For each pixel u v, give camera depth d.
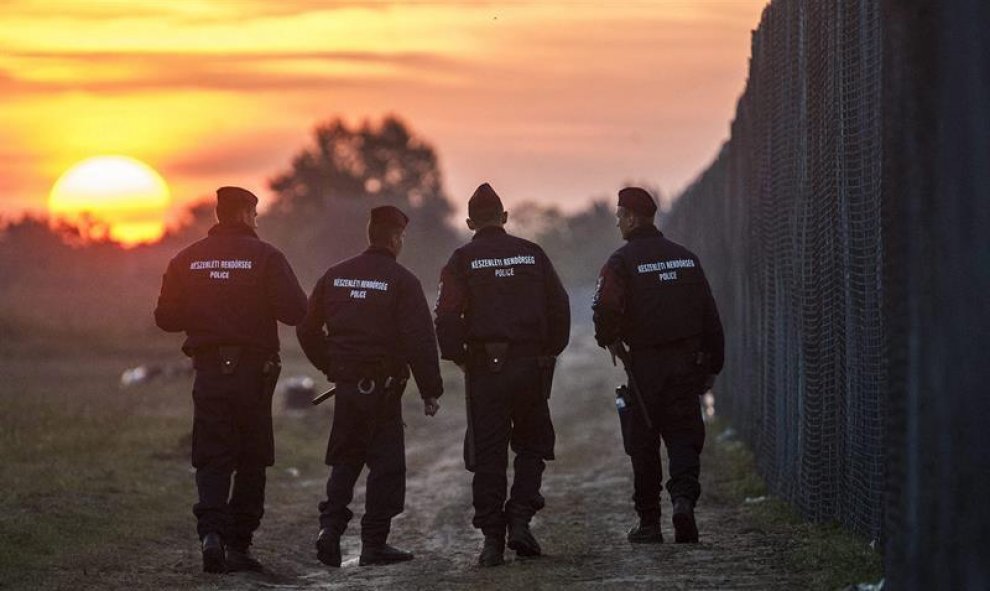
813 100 30.50
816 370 30.27
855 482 26.55
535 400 27.30
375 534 29.06
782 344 35.41
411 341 28.45
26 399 72.00
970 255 14.93
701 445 28.52
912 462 15.80
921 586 15.61
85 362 111.00
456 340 26.78
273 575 28.42
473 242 27.53
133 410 69.06
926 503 15.48
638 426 28.53
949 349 15.10
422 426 69.69
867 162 24.92
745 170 47.22
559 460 52.06
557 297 27.58
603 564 25.75
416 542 33.97
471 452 27.00
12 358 112.81
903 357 16.00
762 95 40.00
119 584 26.38
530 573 24.94
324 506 28.91
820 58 29.55
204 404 27.98
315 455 54.78
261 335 28.20
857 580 22.09
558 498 40.19
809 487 30.61
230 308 28.02
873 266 24.73
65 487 39.31
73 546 30.88
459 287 27.09
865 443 25.62
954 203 15.03
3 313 131.25
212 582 26.58
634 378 28.33
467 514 38.62
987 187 14.84
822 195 29.45
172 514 36.81
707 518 32.88
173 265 28.44
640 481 28.84
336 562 28.55
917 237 15.55
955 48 15.02
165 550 31.39
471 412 27.14
